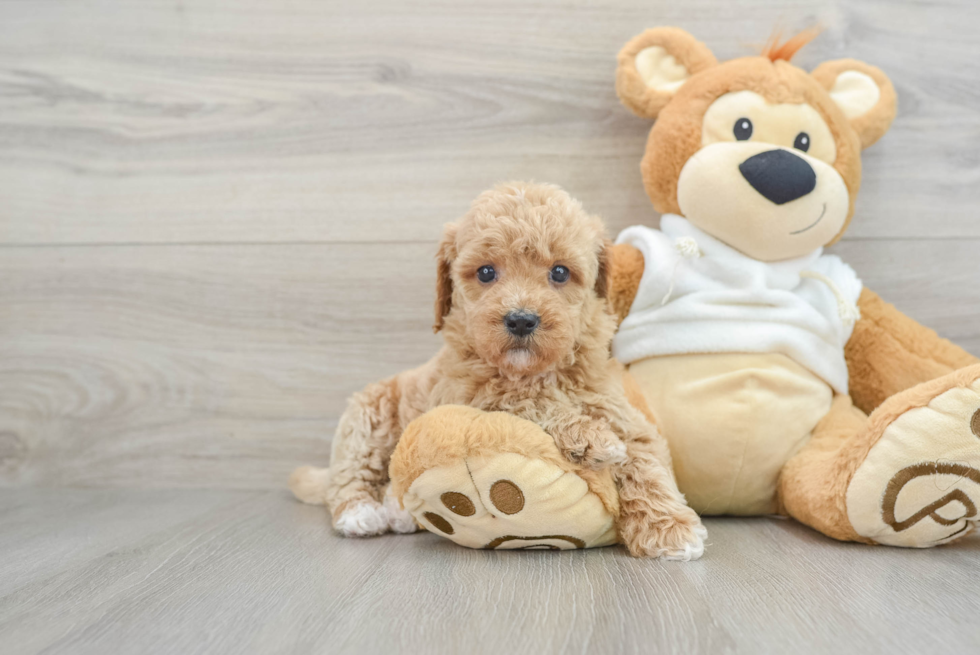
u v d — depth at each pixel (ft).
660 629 2.59
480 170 5.47
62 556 3.70
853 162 4.66
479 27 5.43
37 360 5.69
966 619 2.68
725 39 5.32
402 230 5.52
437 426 3.39
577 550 3.71
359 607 2.86
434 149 5.49
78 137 5.66
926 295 5.32
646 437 3.81
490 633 2.56
